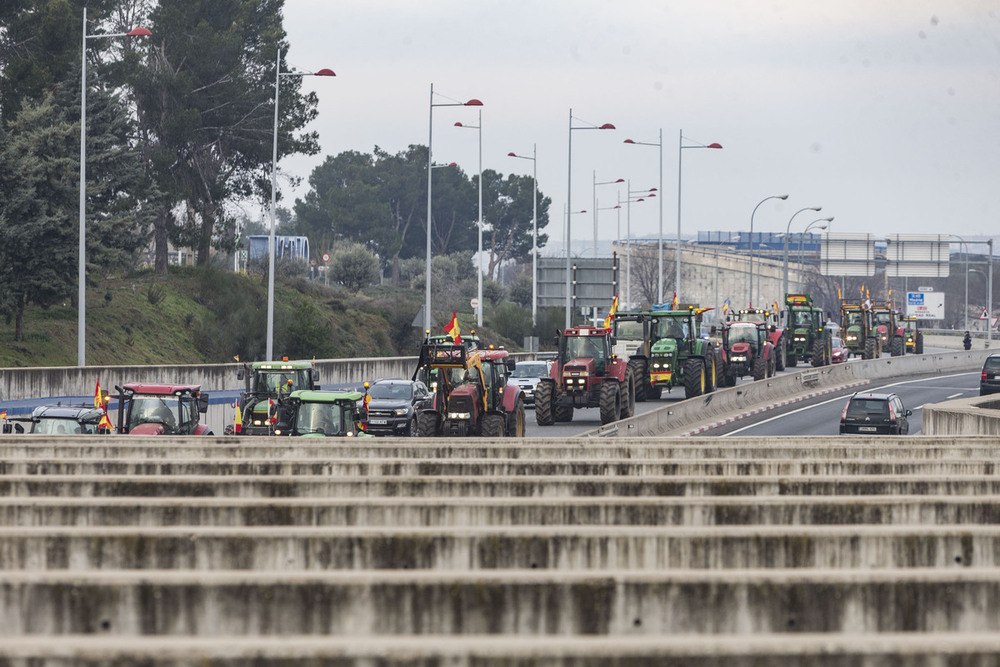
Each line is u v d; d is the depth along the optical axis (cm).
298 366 9888
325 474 5969
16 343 15525
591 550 3944
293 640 2677
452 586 3262
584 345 12281
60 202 16050
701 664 2623
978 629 3300
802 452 6975
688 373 14188
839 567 3975
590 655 2616
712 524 4719
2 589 3238
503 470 6016
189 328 19162
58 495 5272
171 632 3250
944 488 5412
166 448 6656
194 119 19338
